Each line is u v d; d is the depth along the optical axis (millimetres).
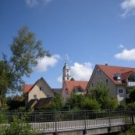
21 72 37562
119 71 62469
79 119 21391
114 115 23562
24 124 10211
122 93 57562
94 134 20609
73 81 72438
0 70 36844
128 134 21703
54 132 18141
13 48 38000
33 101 63406
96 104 34812
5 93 35156
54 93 70875
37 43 38906
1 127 9977
